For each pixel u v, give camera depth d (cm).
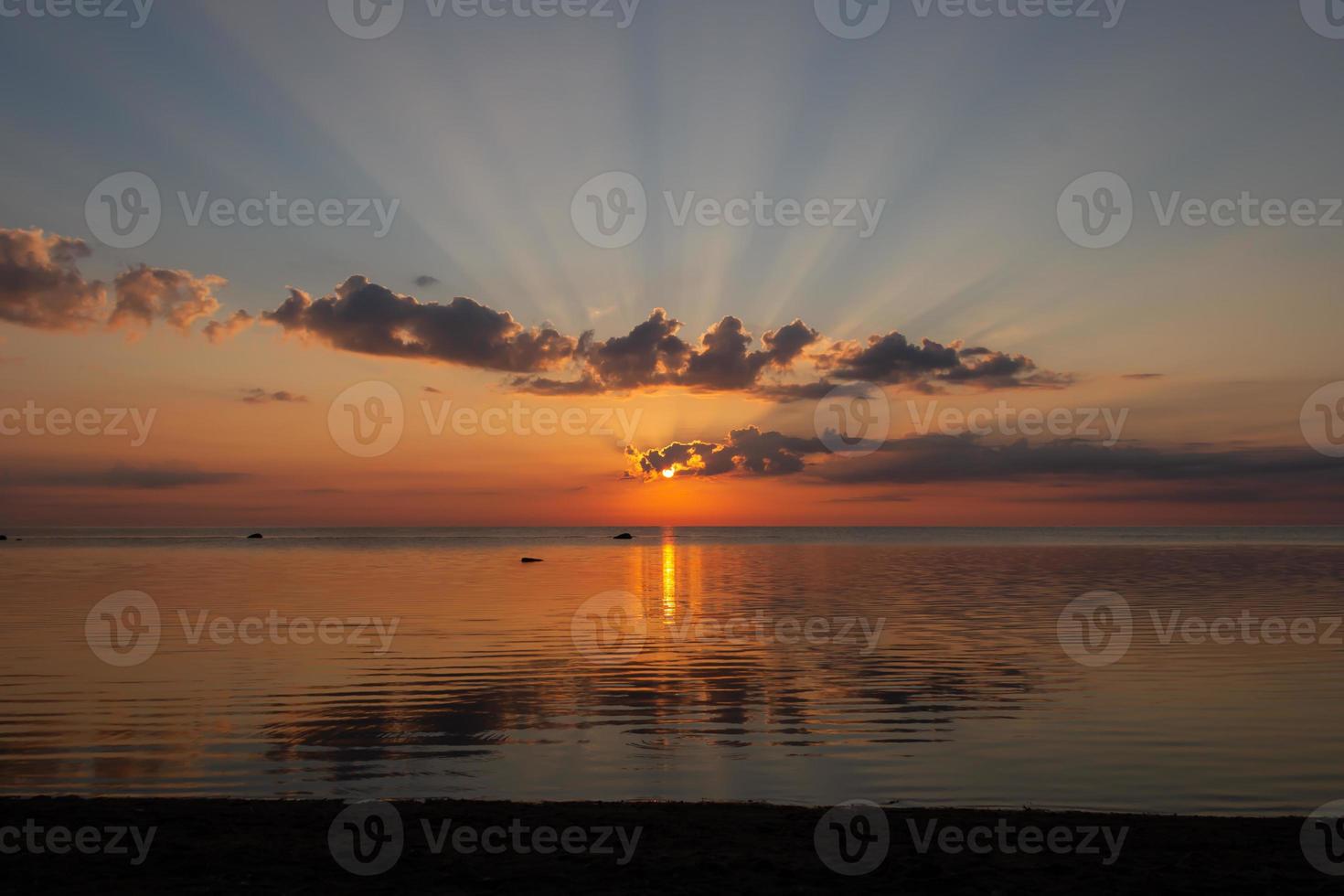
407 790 1331
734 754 1523
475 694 2002
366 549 10850
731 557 8900
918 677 2194
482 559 8325
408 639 2855
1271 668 2270
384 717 1784
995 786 1343
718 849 1014
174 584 4994
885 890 891
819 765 1460
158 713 1806
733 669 2312
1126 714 1781
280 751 1539
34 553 9275
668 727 1708
